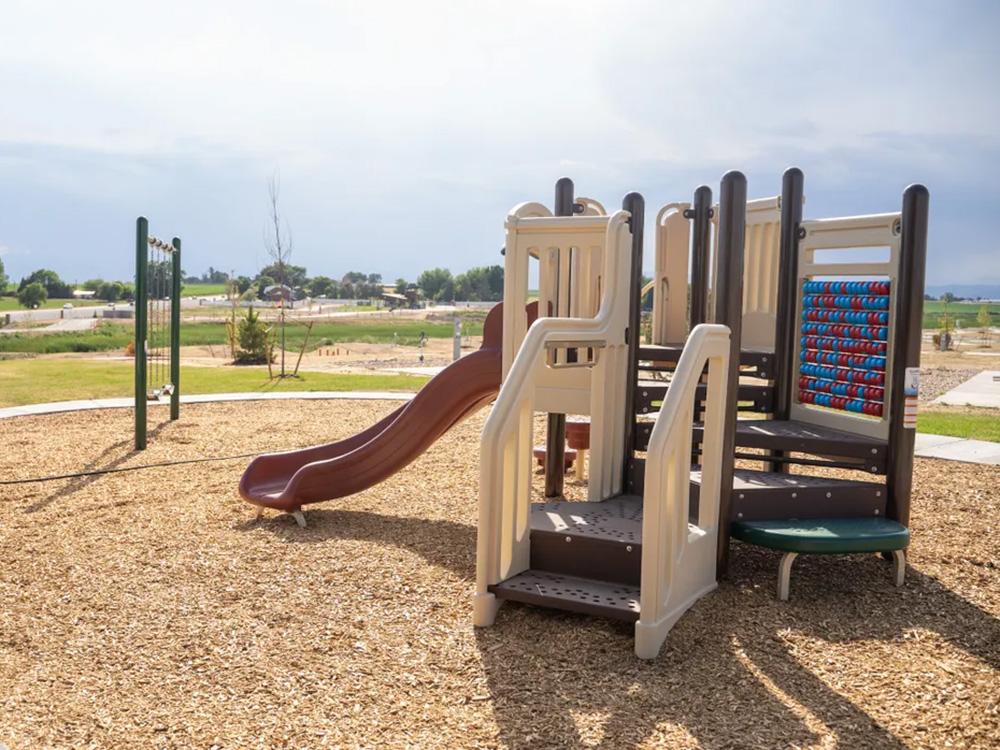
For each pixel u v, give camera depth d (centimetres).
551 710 300
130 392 1313
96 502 612
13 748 275
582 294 500
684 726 288
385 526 546
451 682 322
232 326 2322
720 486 427
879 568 464
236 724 291
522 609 394
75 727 290
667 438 346
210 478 695
